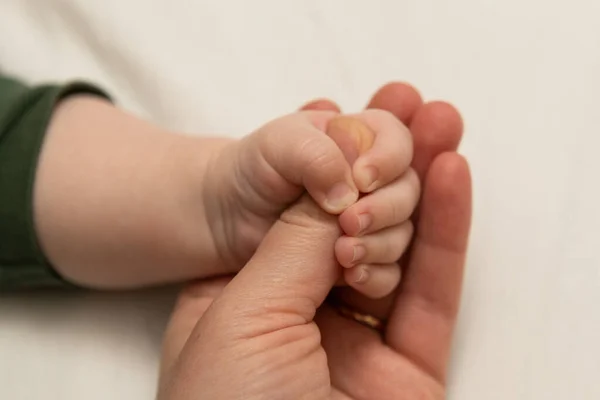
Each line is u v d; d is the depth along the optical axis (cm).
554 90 30
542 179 29
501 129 30
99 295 29
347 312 28
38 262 28
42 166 28
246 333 24
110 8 32
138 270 29
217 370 24
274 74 31
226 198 27
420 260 27
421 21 32
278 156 25
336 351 27
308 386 24
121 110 30
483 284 28
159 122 31
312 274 25
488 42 31
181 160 28
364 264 26
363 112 27
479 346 27
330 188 25
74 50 32
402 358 27
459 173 26
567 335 27
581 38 31
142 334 29
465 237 27
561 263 28
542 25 31
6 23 32
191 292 28
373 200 25
